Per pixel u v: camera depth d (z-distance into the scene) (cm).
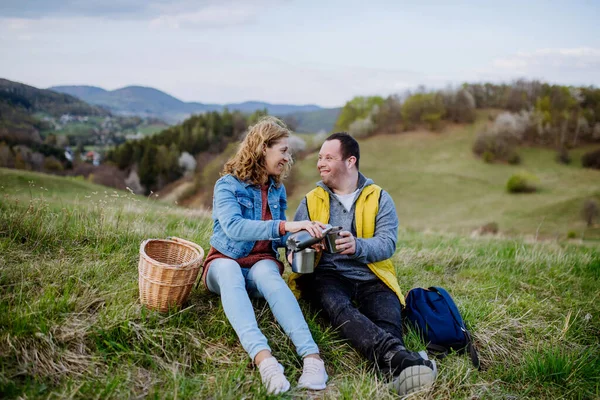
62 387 213
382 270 319
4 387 201
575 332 360
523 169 7200
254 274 278
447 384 262
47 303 261
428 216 5794
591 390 287
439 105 8975
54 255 346
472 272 484
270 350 248
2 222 367
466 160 7594
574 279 495
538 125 7969
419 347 296
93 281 305
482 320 350
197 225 506
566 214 5400
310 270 284
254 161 291
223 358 257
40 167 6391
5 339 225
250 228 273
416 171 7412
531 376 292
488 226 5109
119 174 8219
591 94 8912
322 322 315
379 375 263
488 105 9612
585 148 7719
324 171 325
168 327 262
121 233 405
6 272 301
